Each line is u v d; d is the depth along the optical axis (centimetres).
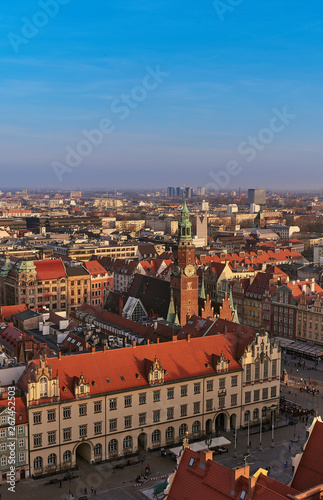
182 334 15438
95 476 11006
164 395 12219
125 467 11412
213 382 12812
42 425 10931
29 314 17850
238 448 12188
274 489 7144
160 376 12150
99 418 11500
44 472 11012
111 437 11675
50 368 10975
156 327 16062
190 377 12494
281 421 13762
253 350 13325
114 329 16962
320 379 16862
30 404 10806
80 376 11312
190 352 13050
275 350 13675
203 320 15488
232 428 13288
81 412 11300
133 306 19162
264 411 13675
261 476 7256
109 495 10312
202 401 12712
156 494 10125
